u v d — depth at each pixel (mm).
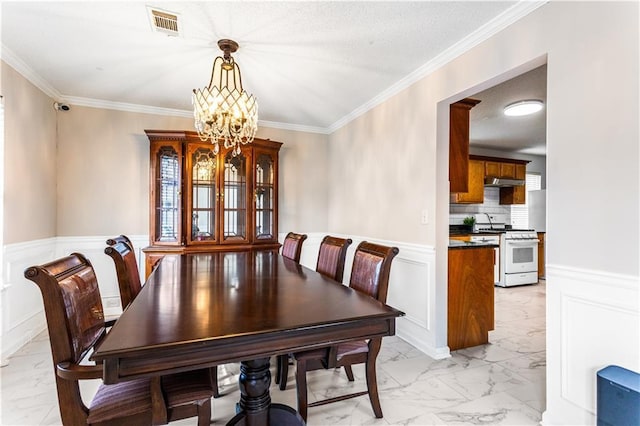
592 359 1483
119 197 3494
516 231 5105
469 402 1867
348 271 3820
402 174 2887
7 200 2396
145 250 3297
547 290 1677
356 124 3701
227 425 1403
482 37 2055
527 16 1783
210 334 1034
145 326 1096
